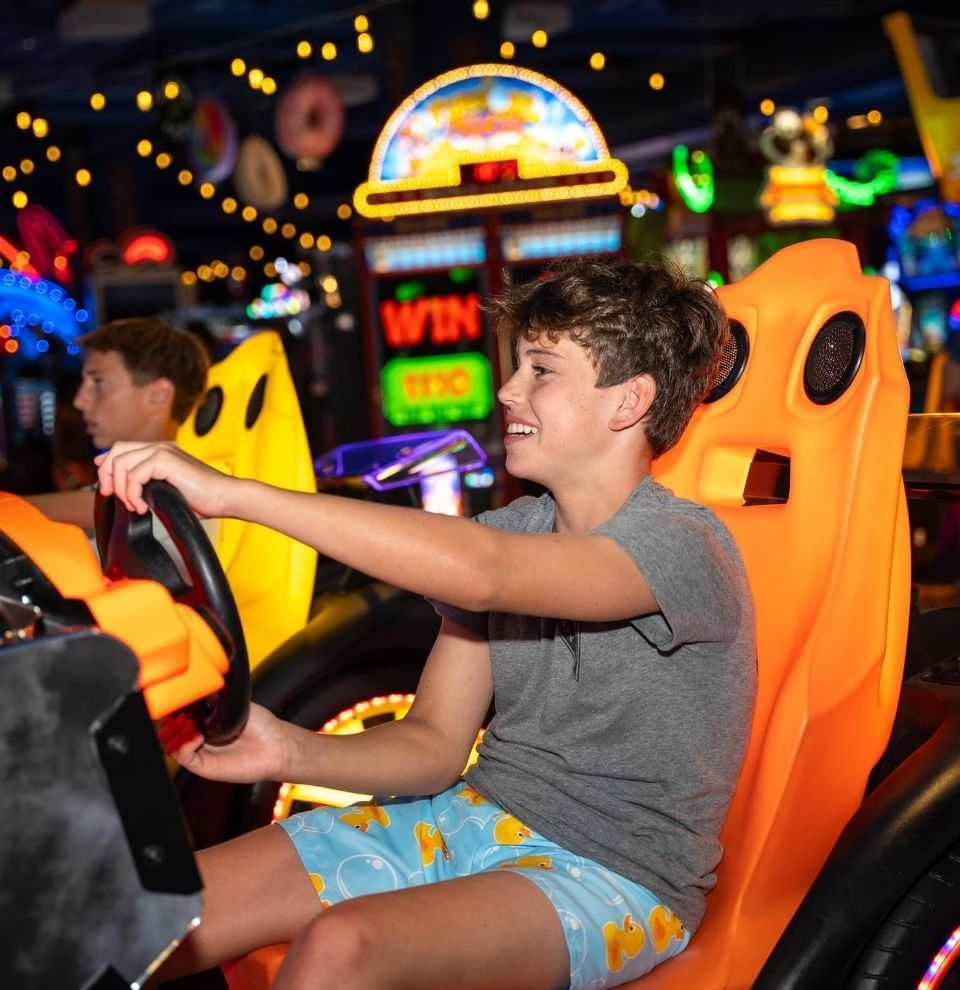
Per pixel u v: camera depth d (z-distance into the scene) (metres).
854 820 1.80
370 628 2.70
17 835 1.10
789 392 1.88
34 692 1.10
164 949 1.14
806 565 1.80
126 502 1.35
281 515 1.33
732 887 1.72
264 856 1.65
